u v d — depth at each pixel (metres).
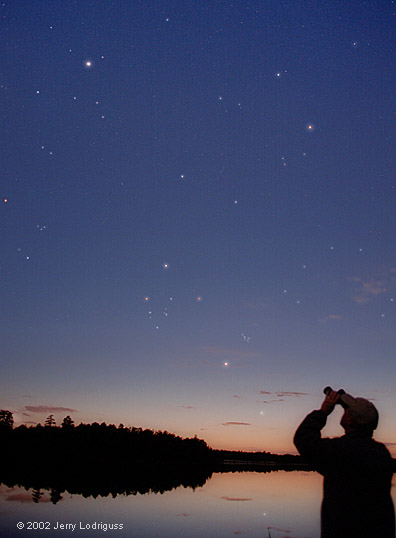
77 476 21.25
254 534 7.69
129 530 7.90
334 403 2.58
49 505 10.37
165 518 9.02
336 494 2.34
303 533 7.79
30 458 35.16
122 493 13.44
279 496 13.02
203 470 31.75
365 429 2.48
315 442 2.42
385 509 2.32
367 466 2.34
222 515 9.47
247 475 25.25
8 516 8.81
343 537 2.26
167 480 19.64
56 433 38.72
